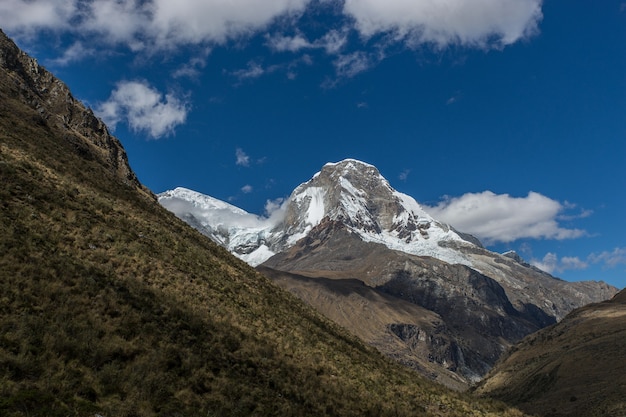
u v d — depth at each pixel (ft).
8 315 67.87
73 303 77.92
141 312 87.35
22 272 79.66
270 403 84.07
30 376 59.57
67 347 66.85
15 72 242.58
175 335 87.20
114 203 154.81
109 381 64.95
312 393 97.55
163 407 66.08
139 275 108.99
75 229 112.06
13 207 103.91
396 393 132.26
